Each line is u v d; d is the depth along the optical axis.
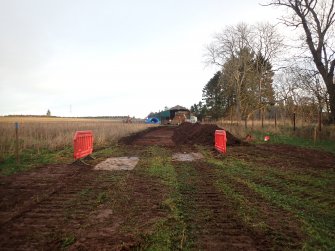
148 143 24.12
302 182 9.31
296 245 4.79
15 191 8.14
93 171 11.19
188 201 7.19
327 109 26.78
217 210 6.49
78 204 6.95
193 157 15.18
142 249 4.63
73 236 5.07
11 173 10.63
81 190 8.26
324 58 24.11
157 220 5.83
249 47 47.72
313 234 5.22
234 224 5.68
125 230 5.34
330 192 8.15
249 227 5.50
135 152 17.28
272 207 6.75
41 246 4.75
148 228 5.44
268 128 30.70
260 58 46.81
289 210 6.49
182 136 28.95
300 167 11.95
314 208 6.76
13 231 5.35
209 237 5.10
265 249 4.66
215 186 8.70
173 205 6.72
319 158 14.29
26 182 9.23
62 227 5.52
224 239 5.02
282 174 10.51
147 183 9.09
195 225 5.64
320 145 19.62
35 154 14.91
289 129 28.53
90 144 15.38
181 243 4.78
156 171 11.08
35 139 18.34
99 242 4.84
